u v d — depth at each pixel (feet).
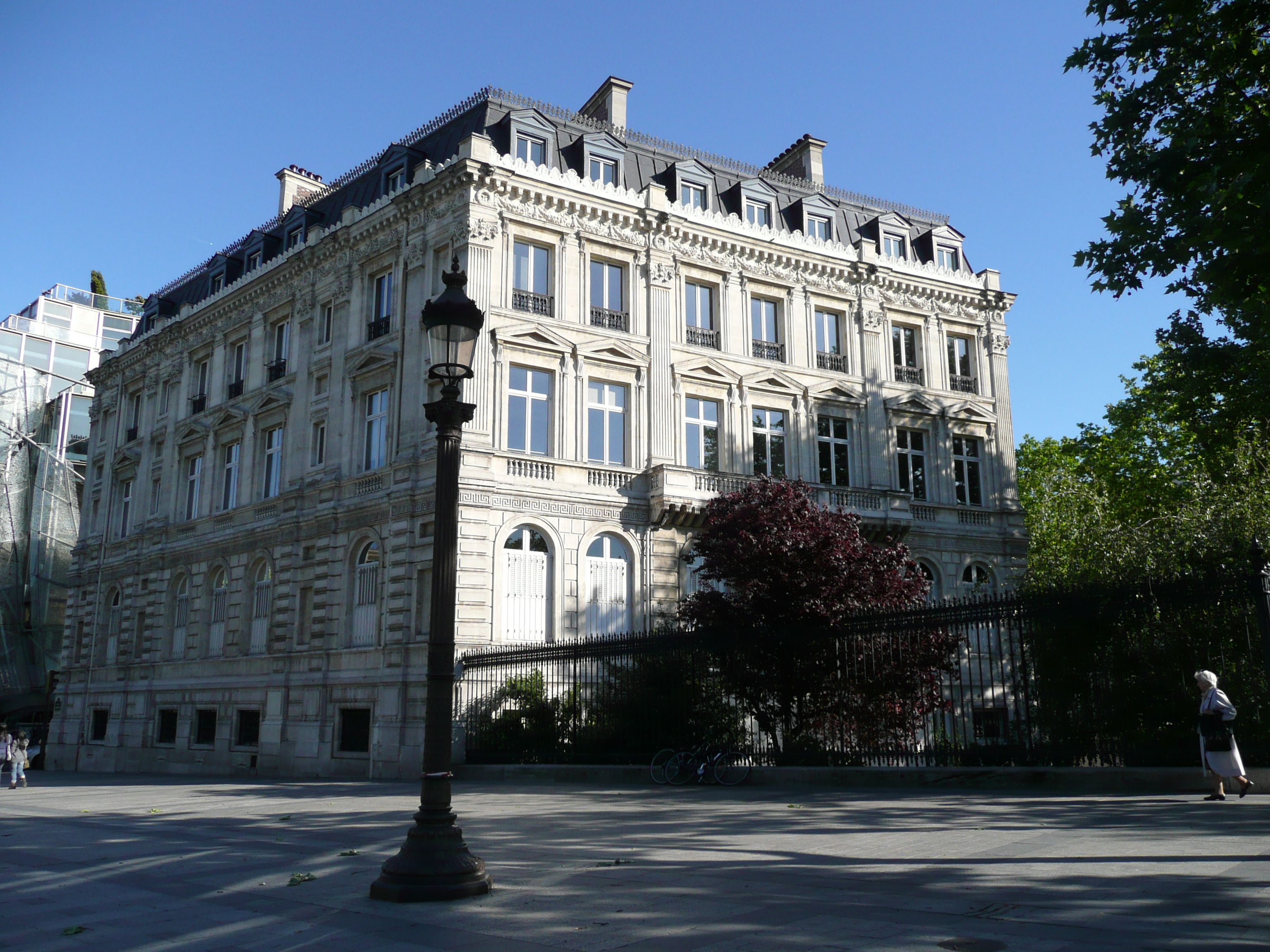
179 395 140.67
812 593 75.36
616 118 122.72
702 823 45.09
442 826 29.78
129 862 38.88
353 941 23.90
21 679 183.11
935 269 132.26
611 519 102.12
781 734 79.61
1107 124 56.54
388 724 93.56
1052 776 52.08
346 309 112.98
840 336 125.29
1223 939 20.59
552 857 36.47
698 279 115.34
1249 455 88.79
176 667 127.65
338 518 106.73
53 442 208.74
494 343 99.14
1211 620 50.24
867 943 21.50
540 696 85.20
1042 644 56.39
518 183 102.63
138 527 143.23
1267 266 47.98
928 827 39.99
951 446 129.49
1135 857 30.71
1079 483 123.85
